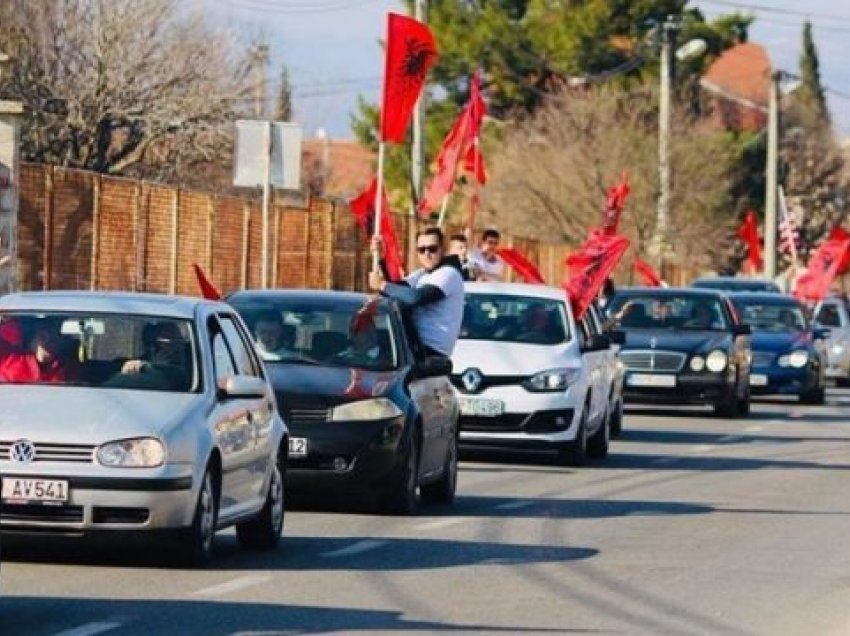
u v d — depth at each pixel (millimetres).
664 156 114562
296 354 35219
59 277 50469
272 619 23344
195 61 78875
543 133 136500
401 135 42500
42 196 49531
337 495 34438
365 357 35344
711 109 169125
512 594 26000
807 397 72688
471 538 31844
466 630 23047
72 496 25812
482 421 44594
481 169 56500
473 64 149375
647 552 30703
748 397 65938
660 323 63906
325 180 140375
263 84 87875
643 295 64500
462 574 27703
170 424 26406
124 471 25891
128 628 22500
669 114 116500
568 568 28656
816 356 72438
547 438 44625
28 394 26781
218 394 27922
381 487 33812
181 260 57719
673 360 62250
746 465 47125
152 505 25969
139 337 28094
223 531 32031
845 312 93125
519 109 150375
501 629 23203
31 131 73875
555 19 150875
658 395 62250
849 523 35438
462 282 37500
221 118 80250
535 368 44719
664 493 40000
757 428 59812
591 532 33125
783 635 23344
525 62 150500
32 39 74062
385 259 41125
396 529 32719
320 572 27438
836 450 52125
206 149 79812
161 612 23625
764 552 31062
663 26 119812
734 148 150875
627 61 151500
